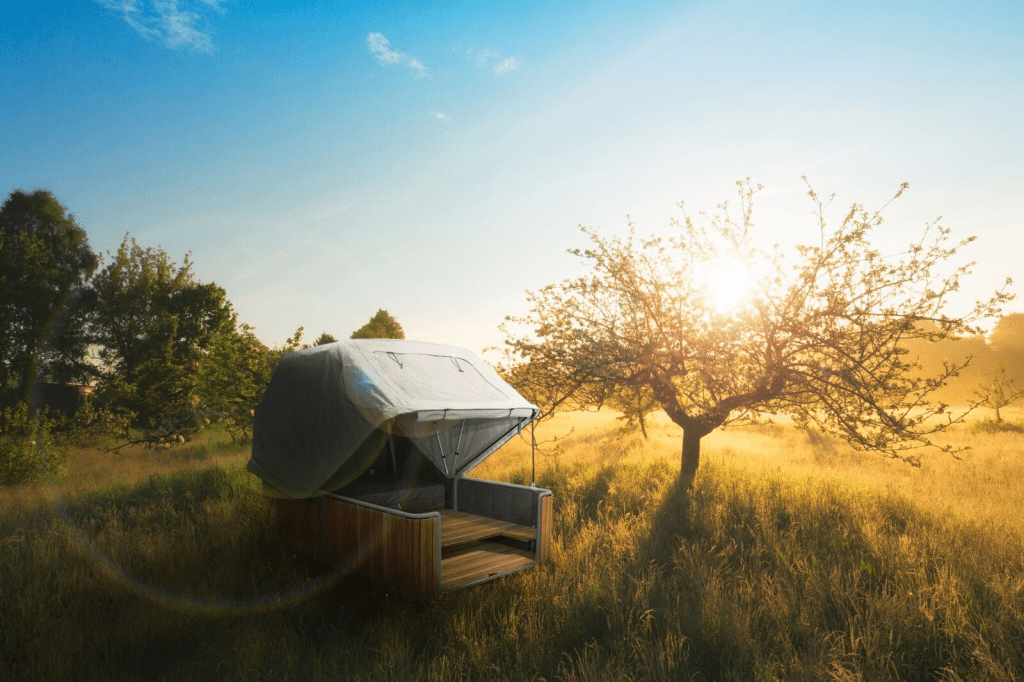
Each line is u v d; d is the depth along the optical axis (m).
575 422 26.09
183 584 5.99
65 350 28.31
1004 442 17.62
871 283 8.94
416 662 4.53
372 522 5.60
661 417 26.62
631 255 10.52
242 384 16.95
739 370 10.16
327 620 5.46
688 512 8.38
